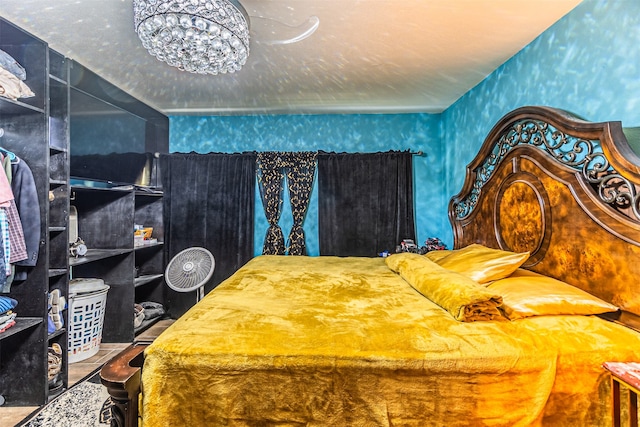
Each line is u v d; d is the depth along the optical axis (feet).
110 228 10.23
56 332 7.20
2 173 6.09
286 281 6.92
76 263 7.95
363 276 7.49
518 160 7.08
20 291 6.83
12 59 6.46
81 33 6.89
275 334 4.15
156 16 4.98
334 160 12.35
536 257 6.43
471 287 4.96
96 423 6.17
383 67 8.52
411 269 6.87
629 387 3.39
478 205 8.77
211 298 5.64
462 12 6.10
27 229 6.66
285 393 3.72
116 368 3.82
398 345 3.92
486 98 9.16
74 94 8.51
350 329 4.32
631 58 4.98
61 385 7.30
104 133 9.64
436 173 12.53
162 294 12.32
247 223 12.36
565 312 4.74
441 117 12.44
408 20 6.36
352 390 3.73
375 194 12.26
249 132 12.73
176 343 3.90
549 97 6.67
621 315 4.65
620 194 4.77
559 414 3.84
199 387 3.72
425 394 3.73
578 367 3.86
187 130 12.78
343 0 5.72
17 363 6.79
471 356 3.76
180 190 12.44
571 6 5.94
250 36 6.95
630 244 4.55
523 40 7.15
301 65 8.38
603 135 4.98
